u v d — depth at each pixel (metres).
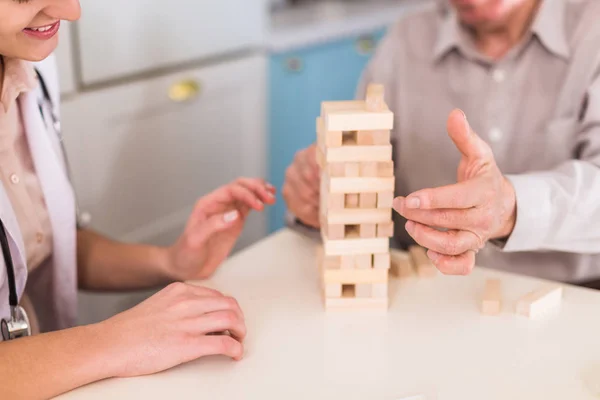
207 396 0.73
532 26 1.26
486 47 1.34
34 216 1.02
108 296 1.77
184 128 1.94
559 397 0.72
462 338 0.82
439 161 1.43
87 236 1.18
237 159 2.17
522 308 0.87
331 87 2.46
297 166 1.12
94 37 1.61
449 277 0.97
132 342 0.77
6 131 0.96
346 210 0.85
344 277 0.87
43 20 0.80
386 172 0.83
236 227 1.04
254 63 2.12
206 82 1.96
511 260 1.28
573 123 1.26
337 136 0.82
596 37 1.23
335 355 0.79
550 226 0.94
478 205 0.82
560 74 1.27
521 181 0.93
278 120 2.31
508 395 0.72
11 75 0.94
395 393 0.73
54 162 1.02
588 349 0.80
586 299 0.91
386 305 0.89
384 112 0.81
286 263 1.03
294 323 0.86
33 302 1.15
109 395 0.74
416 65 1.45
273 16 2.45
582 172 0.97
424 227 0.82
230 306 0.83
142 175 1.84
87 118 1.64
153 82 1.80
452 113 0.82
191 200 2.03
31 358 0.74
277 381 0.75
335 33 2.39
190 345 0.77
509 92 1.32
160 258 1.09
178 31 1.84
